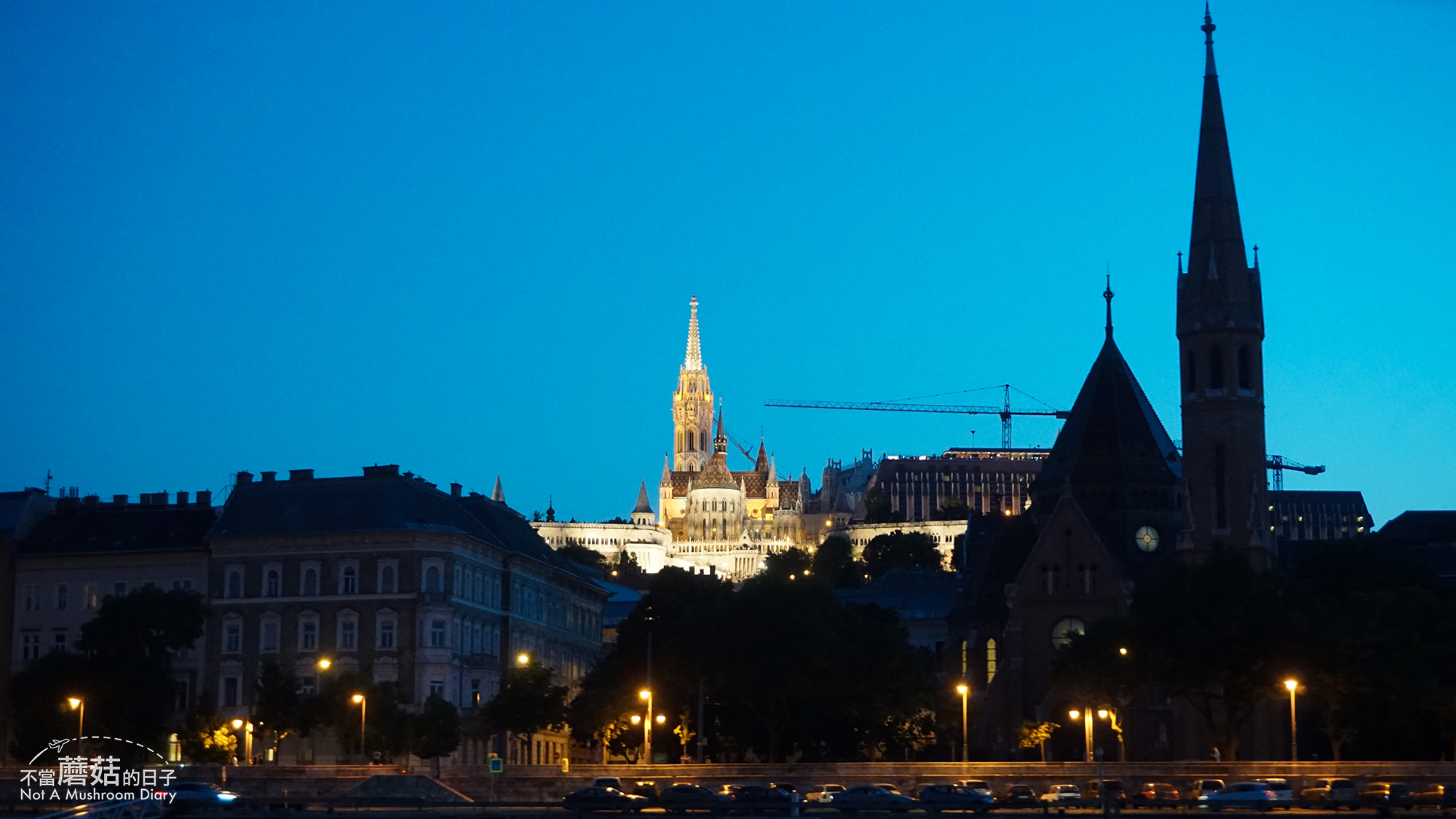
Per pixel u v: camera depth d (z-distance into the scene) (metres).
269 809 152.00
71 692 197.88
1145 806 149.38
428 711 197.50
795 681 198.38
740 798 156.12
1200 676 187.50
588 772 176.25
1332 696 185.50
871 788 158.25
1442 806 147.00
